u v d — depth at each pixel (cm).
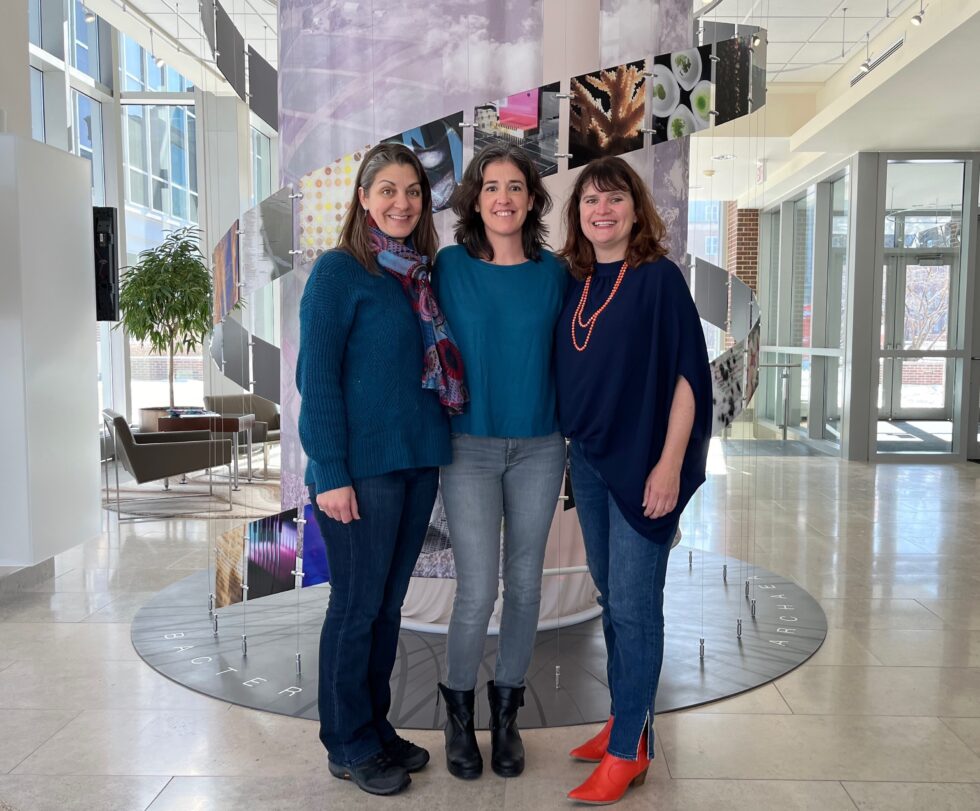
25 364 367
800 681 288
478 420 213
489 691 233
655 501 208
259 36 524
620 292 210
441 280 219
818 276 971
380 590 215
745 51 300
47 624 346
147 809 209
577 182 217
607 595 228
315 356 201
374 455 205
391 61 306
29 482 371
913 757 236
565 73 308
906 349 845
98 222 443
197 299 722
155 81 907
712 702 271
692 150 900
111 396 850
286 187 308
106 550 477
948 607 370
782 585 400
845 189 895
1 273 364
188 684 283
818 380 971
